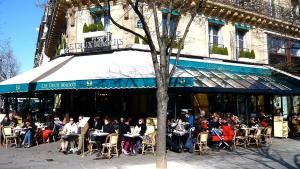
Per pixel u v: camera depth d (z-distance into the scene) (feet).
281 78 78.64
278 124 67.77
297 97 90.22
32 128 54.70
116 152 44.39
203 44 70.13
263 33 83.97
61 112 72.54
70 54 63.57
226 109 72.02
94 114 64.90
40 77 53.62
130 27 60.70
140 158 43.70
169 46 38.47
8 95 75.41
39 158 43.09
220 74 66.18
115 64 53.72
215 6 71.00
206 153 48.11
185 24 66.85
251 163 40.01
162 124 35.60
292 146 55.26
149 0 42.27
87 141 51.62
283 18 86.94
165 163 35.27
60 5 66.80
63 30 77.20
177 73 52.21
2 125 57.88
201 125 50.21
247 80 68.95
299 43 93.91
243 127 56.39
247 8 77.77
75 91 67.00
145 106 63.31
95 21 65.00
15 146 54.08
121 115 62.54
